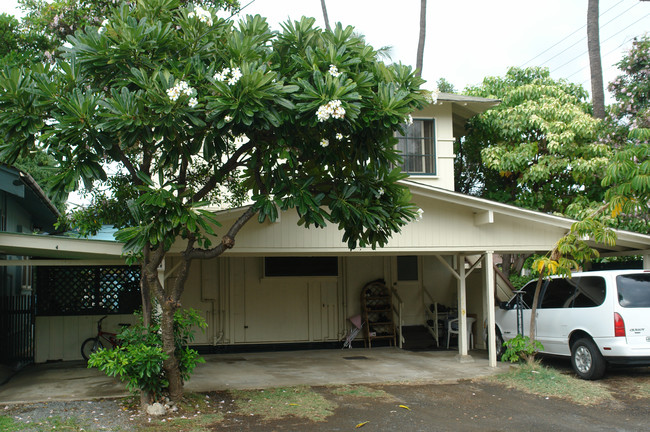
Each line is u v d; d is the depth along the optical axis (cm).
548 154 1545
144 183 710
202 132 689
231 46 687
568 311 1004
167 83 620
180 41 703
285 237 996
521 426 711
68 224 1022
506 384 935
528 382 925
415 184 1042
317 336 1393
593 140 1509
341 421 726
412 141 1397
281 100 639
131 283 1176
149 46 662
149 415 721
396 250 1063
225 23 755
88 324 1155
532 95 1578
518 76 1770
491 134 1602
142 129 629
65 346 1145
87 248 828
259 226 985
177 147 668
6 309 1145
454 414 766
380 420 733
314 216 698
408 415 757
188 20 712
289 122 682
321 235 1013
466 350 1171
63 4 1204
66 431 659
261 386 920
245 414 749
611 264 1391
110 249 834
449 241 1088
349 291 1424
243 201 1065
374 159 752
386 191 771
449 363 1145
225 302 1338
